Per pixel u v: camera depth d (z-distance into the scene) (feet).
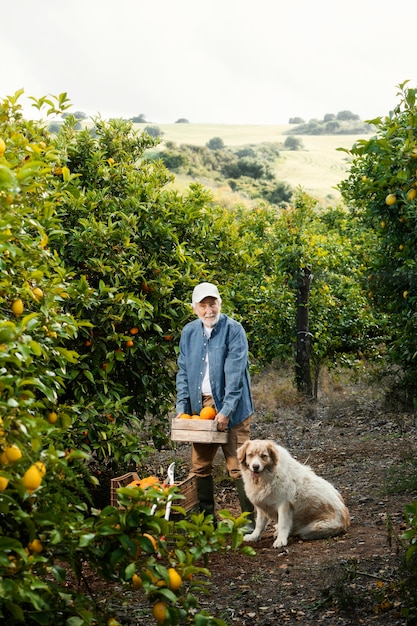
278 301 46.57
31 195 14.67
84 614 9.45
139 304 21.54
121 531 9.48
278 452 20.12
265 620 14.51
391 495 24.27
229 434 21.03
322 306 47.47
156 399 25.48
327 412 41.45
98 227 22.48
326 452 32.42
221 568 17.99
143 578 9.52
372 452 31.30
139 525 9.71
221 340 20.79
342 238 54.29
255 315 46.83
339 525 20.25
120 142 29.40
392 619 13.74
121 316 21.36
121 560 9.57
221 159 216.74
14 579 8.55
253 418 41.75
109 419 21.66
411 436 33.47
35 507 9.63
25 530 9.53
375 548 18.39
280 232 48.39
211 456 21.13
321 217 68.18
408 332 29.66
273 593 15.99
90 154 27.45
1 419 8.51
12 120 15.26
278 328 46.91
